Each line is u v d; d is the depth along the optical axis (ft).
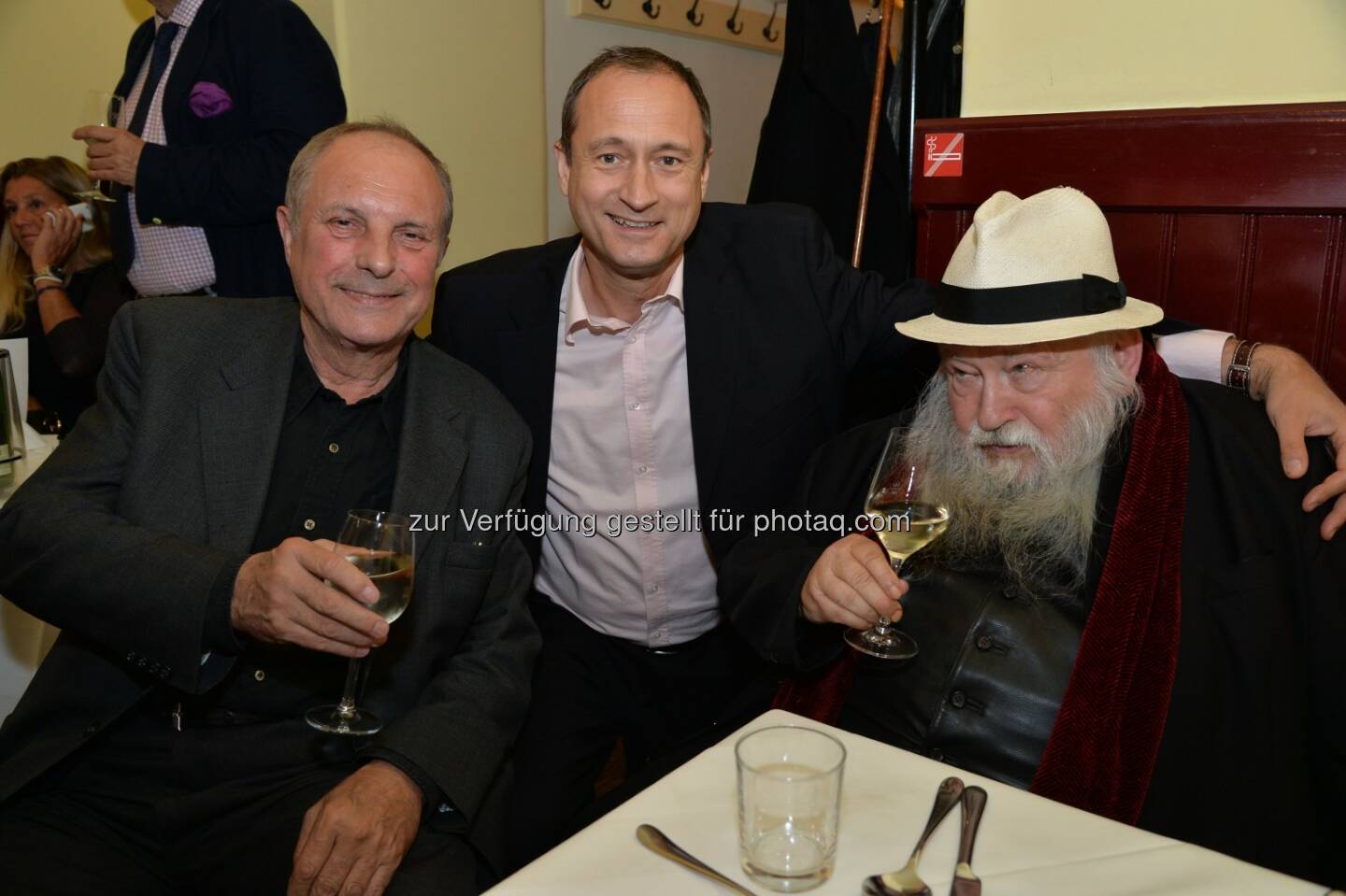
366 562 4.22
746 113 13.97
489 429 5.53
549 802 5.92
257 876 4.50
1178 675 4.57
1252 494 4.71
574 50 11.22
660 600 6.75
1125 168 6.47
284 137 7.63
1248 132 6.02
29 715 4.96
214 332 5.30
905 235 8.73
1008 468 5.03
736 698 6.18
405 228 5.01
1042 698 4.75
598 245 5.83
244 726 4.94
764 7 13.69
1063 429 4.91
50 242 9.71
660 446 6.46
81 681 4.96
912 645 4.97
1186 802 4.50
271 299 5.63
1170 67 6.32
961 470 5.23
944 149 7.14
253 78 7.65
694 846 3.09
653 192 5.61
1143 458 4.87
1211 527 4.75
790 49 8.71
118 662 4.97
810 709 5.27
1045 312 4.73
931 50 8.55
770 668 6.10
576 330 6.33
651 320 6.30
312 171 5.00
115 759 4.94
